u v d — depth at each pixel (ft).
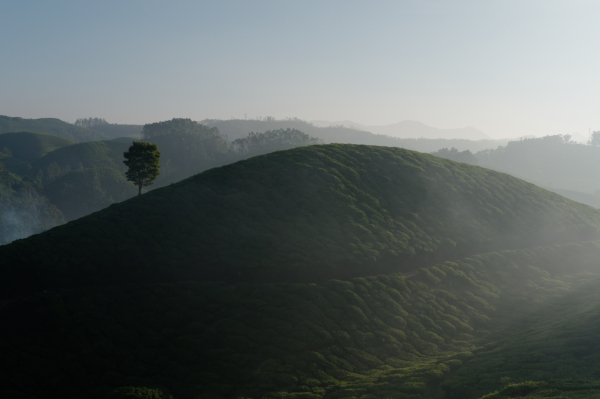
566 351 86.17
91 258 130.52
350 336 109.19
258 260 135.74
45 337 103.19
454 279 141.28
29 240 134.41
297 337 106.83
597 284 141.90
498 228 181.27
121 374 96.63
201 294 121.19
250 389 92.07
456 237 167.02
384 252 147.33
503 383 77.00
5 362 94.12
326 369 97.71
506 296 137.90
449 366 92.63
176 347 104.94
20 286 118.32
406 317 119.85
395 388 84.74
